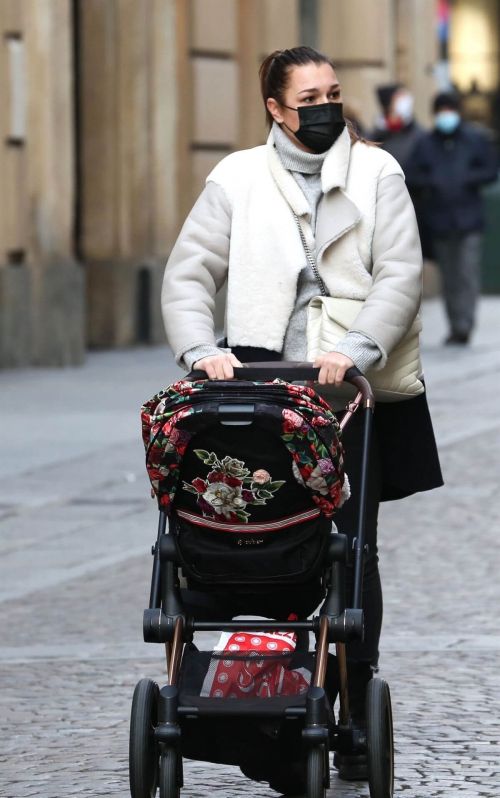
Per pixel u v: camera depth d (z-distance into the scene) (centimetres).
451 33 8112
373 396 1307
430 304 6538
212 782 1398
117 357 4650
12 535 2425
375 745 1251
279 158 1342
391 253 1315
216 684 1215
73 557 2286
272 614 1271
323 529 1207
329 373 1261
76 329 4403
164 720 1191
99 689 1684
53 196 4375
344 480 1221
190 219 1349
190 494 1201
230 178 1348
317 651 1209
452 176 4741
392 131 4841
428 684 1659
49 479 2803
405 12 6525
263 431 1170
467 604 1975
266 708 1190
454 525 2442
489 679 1675
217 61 5222
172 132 4988
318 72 1322
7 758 1473
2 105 4197
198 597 1263
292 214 1334
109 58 4788
